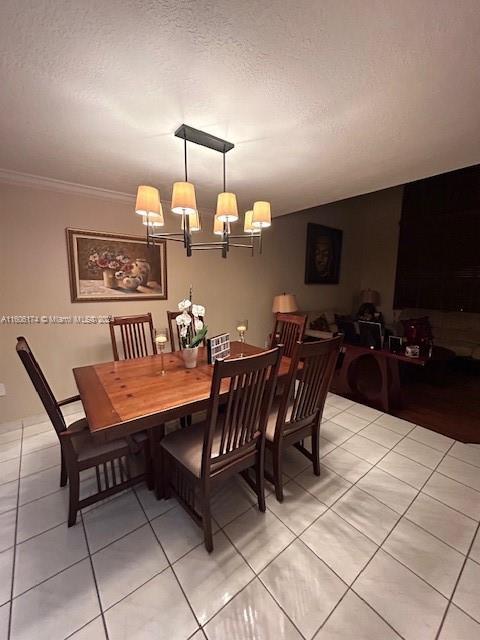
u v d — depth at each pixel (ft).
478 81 4.06
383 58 3.64
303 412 5.72
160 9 2.99
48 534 4.87
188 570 4.27
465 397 10.80
